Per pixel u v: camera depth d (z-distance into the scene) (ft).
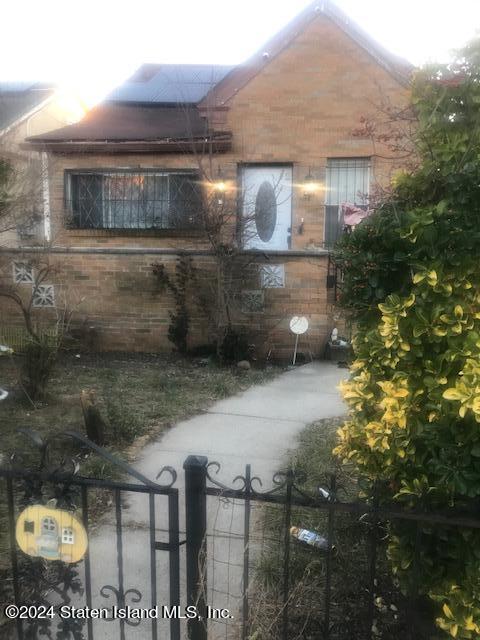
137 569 10.77
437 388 7.69
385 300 8.62
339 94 33.06
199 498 7.56
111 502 13.30
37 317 31.27
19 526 7.79
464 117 9.00
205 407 21.16
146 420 19.26
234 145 33.96
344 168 33.83
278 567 10.47
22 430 7.93
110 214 35.73
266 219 34.53
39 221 34.09
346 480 14.19
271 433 18.35
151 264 30.73
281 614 8.96
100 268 31.09
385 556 10.14
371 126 25.40
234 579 10.29
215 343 30.42
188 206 34.81
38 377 20.98
